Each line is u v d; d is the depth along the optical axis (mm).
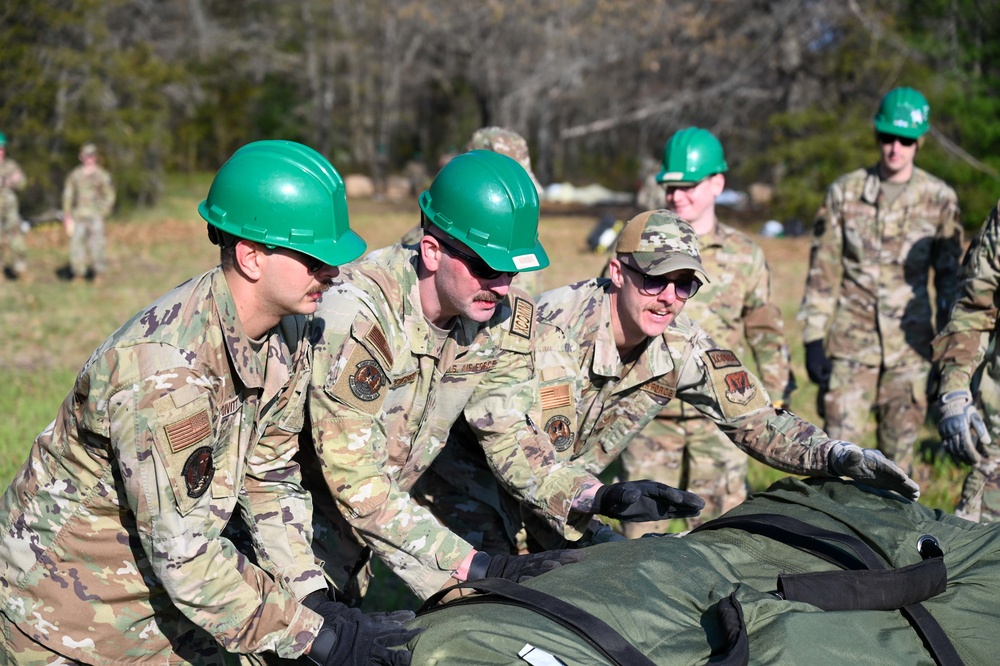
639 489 2867
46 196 22438
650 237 3314
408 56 39688
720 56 24578
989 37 19328
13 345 10430
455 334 3178
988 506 4301
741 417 3502
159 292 13961
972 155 19141
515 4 30109
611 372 3510
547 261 2965
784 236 22891
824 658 2354
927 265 5777
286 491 2975
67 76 22375
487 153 3008
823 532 2807
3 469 5922
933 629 2523
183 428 2354
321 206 2465
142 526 2400
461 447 3760
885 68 21047
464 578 2795
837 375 5895
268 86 42094
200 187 34375
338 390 2854
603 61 27359
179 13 34094
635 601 2430
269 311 2537
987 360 4402
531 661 2225
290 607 2562
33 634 2594
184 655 2787
